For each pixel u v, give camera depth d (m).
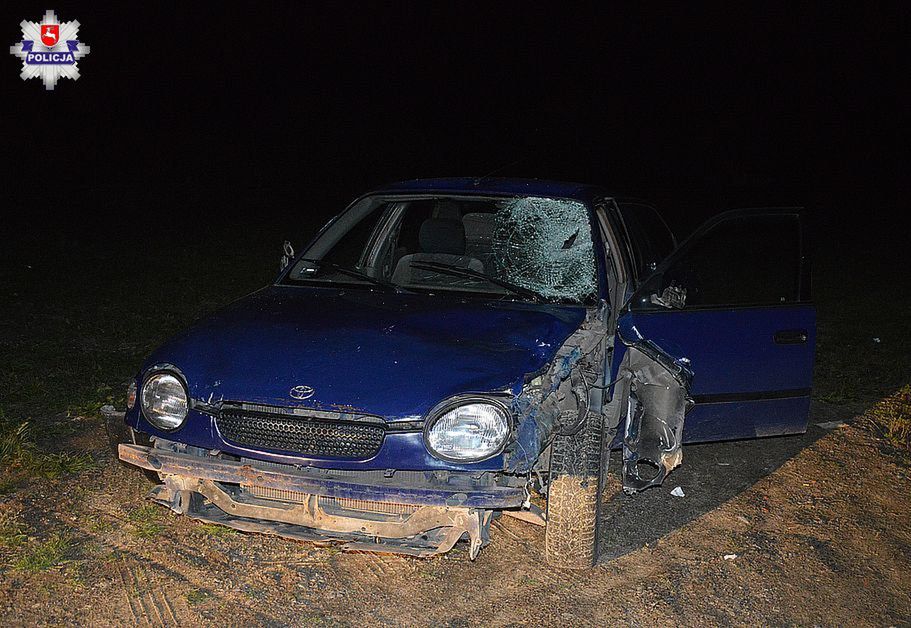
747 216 5.01
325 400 3.79
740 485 5.44
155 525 4.52
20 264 11.52
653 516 4.97
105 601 3.86
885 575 4.41
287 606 3.90
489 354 4.05
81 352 7.60
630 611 3.98
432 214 5.38
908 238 18.47
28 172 21.66
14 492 4.82
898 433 6.41
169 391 3.98
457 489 3.64
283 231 15.94
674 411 4.63
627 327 4.62
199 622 3.74
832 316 10.63
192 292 10.25
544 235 5.05
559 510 4.17
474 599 4.04
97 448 5.51
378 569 4.25
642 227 6.10
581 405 4.09
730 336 4.87
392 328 4.31
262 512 3.90
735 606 4.05
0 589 3.89
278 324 4.38
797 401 5.12
